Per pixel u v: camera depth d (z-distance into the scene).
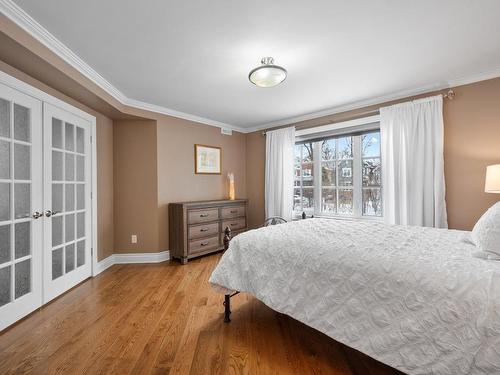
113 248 3.62
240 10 1.67
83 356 1.63
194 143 4.19
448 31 1.90
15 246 2.10
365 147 3.59
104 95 2.82
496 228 1.33
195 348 1.71
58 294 2.53
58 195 2.60
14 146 2.09
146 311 2.23
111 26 1.83
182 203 3.64
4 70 1.97
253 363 1.56
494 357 0.95
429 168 2.82
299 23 1.81
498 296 0.99
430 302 1.13
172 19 1.76
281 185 4.27
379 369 1.51
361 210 3.61
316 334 1.88
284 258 1.75
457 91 2.75
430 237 1.80
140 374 1.46
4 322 1.95
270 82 2.43
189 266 3.50
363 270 1.38
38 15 1.70
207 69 2.52
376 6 1.64
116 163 3.62
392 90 3.04
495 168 2.18
